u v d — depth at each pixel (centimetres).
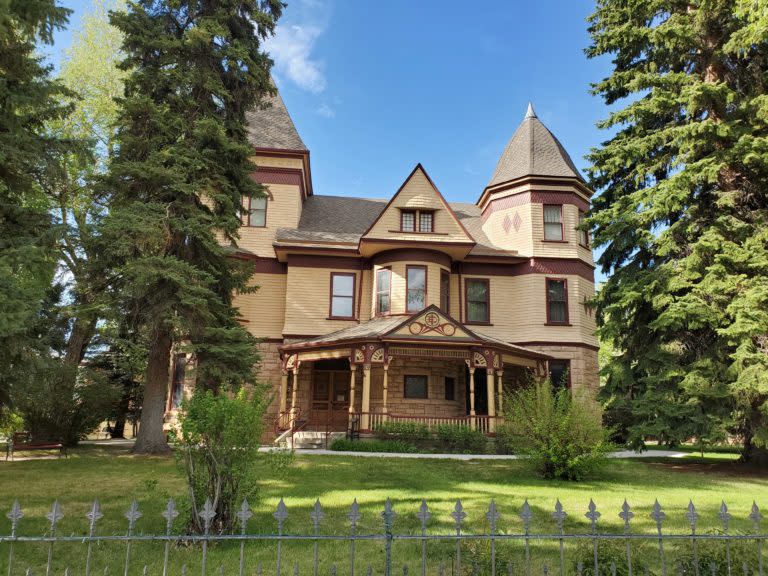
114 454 1571
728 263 1460
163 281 1491
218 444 671
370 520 791
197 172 1606
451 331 2042
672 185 1552
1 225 1071
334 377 2344
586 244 2600
